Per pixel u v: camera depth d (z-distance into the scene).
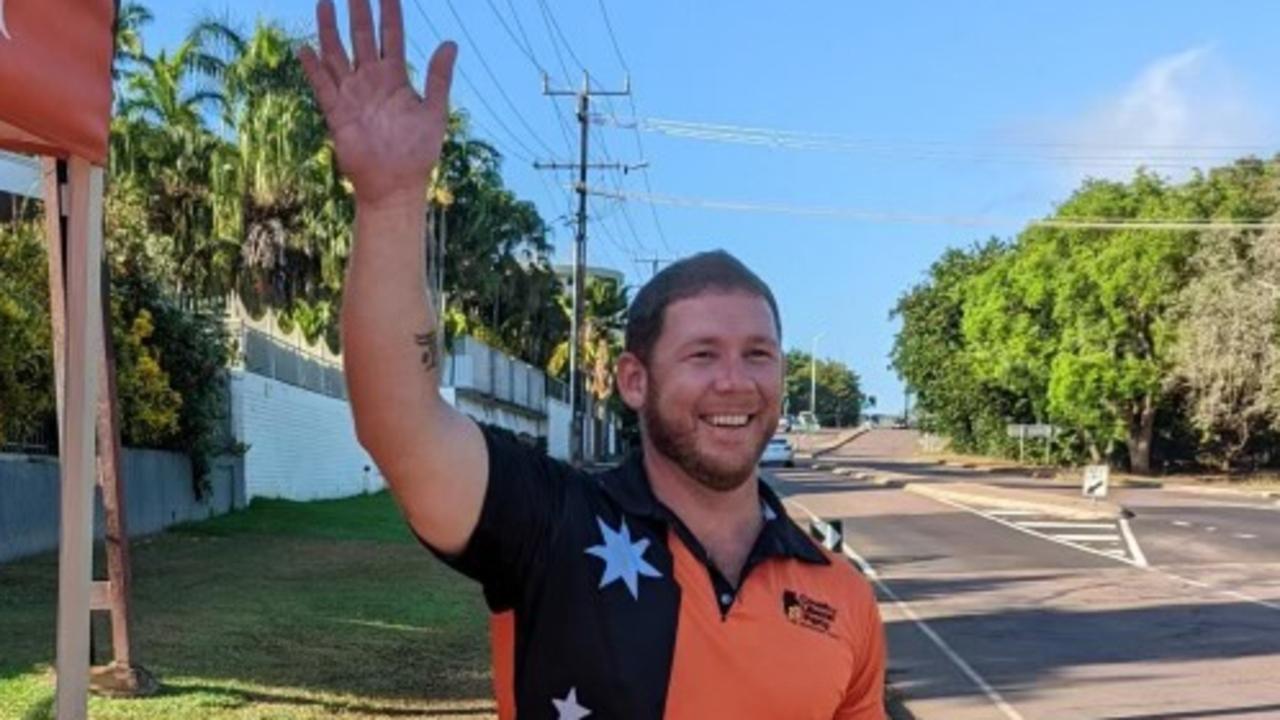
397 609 11.55
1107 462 59.66
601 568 2.11
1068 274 55.00
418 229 2.06
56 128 3.39
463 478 2.07
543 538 2.11
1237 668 11.43
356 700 7.75
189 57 37.62
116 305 16.97
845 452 93.31
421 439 2.04
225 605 10.98
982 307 63.94
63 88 3.41
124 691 7.40
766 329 2.28
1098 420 55.22
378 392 2.03
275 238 37.78
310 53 2.08
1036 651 12.34
